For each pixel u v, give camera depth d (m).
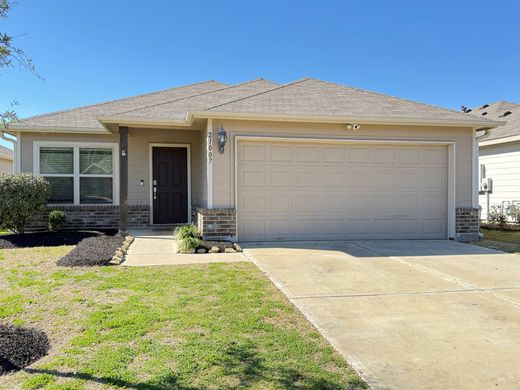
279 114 8.55
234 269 6.24
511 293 5.04
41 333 3.57
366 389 2.71
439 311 4.34
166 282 5.38
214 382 2.74
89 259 6.59
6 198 9.26
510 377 2.90
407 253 7.75
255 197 8.97
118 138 11.62
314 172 9.20
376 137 9.26
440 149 9.66
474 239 9.58
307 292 5.01
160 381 2.73
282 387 2.70
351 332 3.72
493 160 14.60
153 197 11.77
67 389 2.60
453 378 2.88
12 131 10.98
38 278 5.52
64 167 11.45
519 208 13.15
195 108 9.52
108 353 3.14
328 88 10.85
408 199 9.56
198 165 11.46
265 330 3.71
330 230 9.28
